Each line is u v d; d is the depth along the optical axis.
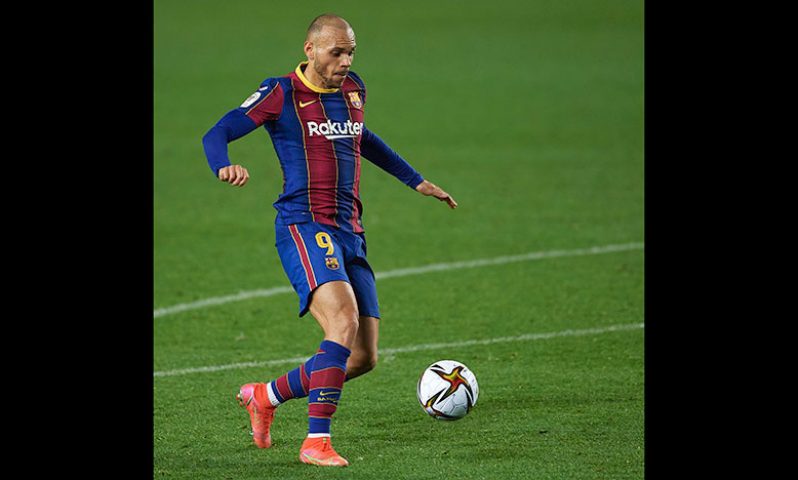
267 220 43.94
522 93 74.62
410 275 35.50
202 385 24.80
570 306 31.55
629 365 25.88
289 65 82.44
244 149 58.94
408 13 111.31
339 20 20.36
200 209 45.69
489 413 22.48
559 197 47.31
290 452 20.34
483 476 18.83
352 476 18.91
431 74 81.75
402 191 49.00
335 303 19.62
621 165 53.81
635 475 18.86
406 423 21.94
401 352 27.44
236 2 117.06
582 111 68.25
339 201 20.67
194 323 30.22
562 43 94.19
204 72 80.31
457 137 61.12
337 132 20.62
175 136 60.97
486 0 119.06
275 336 29.06
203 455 20.19
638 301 31.89
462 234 41.16
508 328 29.48
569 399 23.38
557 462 19.53
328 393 19.44
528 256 37.81
